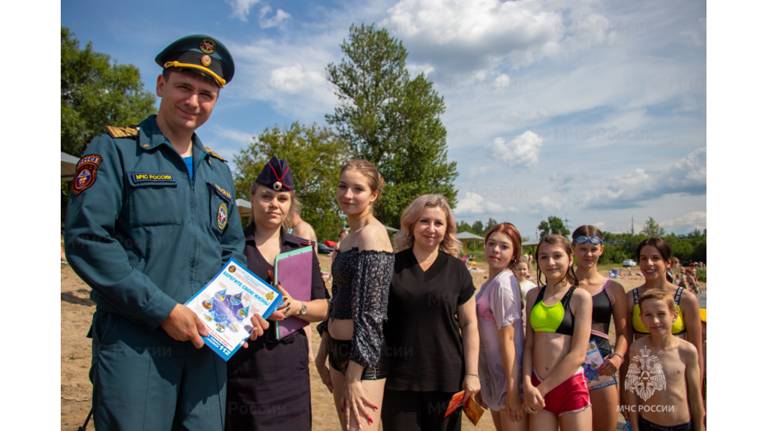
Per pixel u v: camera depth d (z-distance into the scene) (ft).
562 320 10.82
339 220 89.30
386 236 9.64
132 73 103.04
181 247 8.35
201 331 8.15
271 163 10.62
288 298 9.75
